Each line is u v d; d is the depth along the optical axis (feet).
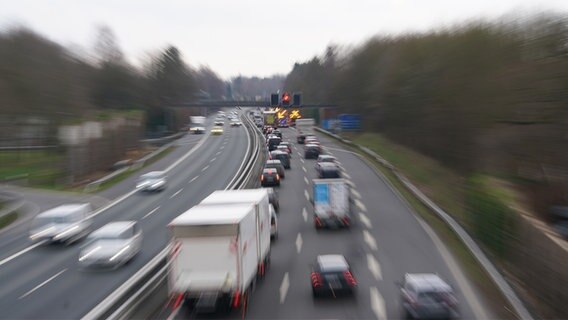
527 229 98.48
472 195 129.39
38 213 164.76
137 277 84.99
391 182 196.65
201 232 71.15
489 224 114.52
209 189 196.75
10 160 266.77
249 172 207.92
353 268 98.94
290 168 249.14
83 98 300.81
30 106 260.21
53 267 102.94
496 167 175.73
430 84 238.89
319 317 74.02
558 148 145.89
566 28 153.07
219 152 316.81
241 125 533.55
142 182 198.29
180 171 248.73
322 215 131.23
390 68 320.09
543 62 152.15
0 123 252.42
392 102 310.04
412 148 270.46
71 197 190.70
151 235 127.54
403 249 112.06
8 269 103.30
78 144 229.25
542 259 92.48
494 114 168.45
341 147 329.93
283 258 106.93
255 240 84.07
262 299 81.82
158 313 74.79
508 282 93.76
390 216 145.48
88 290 87.04
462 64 201.57
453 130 202.28
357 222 139.13
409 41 322.55
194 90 611.88
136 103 415.44
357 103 419.54
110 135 258.37
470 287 87.56
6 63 260.62
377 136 349.20
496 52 185.98
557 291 86.63
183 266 71.61
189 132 462.19
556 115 143.54
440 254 107.55
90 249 101.04
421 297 70.08
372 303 79.66
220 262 71.20
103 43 408.46
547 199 140.26
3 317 75.31
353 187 192.13
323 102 544.21
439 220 135.54
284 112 552.00
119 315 65.31
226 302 74.28
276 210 155.02
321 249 113.60
